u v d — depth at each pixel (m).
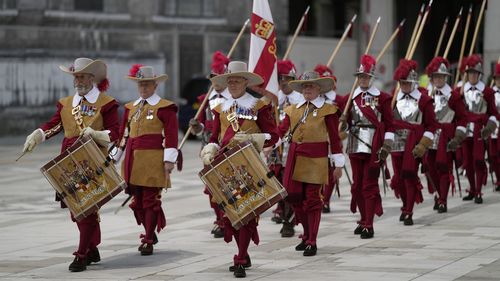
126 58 93.88
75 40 91.31
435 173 39.53
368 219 32.88
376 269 26.80
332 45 104.75
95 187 27.30
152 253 30.30
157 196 30.17
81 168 27.28
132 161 29.83
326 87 30.22
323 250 30.44
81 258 27.55
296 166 29.89
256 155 26.09
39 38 89.25
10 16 87.56
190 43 98.06
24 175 56.59
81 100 28.52
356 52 106.81
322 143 29.92
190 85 82.50
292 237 33.38
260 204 26.00
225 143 27.56
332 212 39.81
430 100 35.91
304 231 30.44
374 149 33.06
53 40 90.00
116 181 27.38
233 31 100.62
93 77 28.75
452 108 39.59
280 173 34.34
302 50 102.56
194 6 98.19
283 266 27.70
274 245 31.66
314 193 29.83
